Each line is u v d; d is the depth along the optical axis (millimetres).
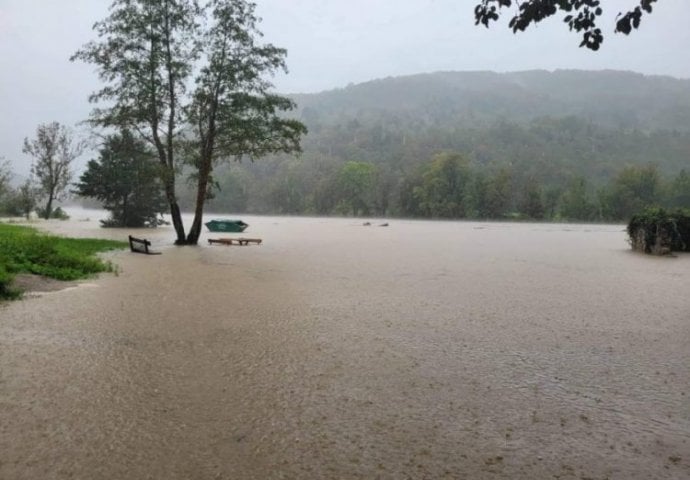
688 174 106500
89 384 6070
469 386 6340
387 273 17344
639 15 4613
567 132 176875
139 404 5520
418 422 5242
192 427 4996
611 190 97188
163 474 4129
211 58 25688
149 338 8188
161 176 25500
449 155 107938
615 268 19828
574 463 4480
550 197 102000
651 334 9125
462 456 4555
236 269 17469
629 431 5125
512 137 167000
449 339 8617
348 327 9328
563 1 4875
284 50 26391
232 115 25875
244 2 25469
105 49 24781
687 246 27750
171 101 26078
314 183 134000
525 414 5508
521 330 9344
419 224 75375
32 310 10008
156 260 19781
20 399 5562
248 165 158250
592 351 7996
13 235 19188
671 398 6031
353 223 73375
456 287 14414
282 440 4773
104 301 11086
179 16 25016
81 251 20203
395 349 7934
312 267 18688
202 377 6430
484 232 50938
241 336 8484
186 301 11359
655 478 4262
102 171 46438
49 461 4277
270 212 133250
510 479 4188
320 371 6777
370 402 5746
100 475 4086
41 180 54062
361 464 4375
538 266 20281
